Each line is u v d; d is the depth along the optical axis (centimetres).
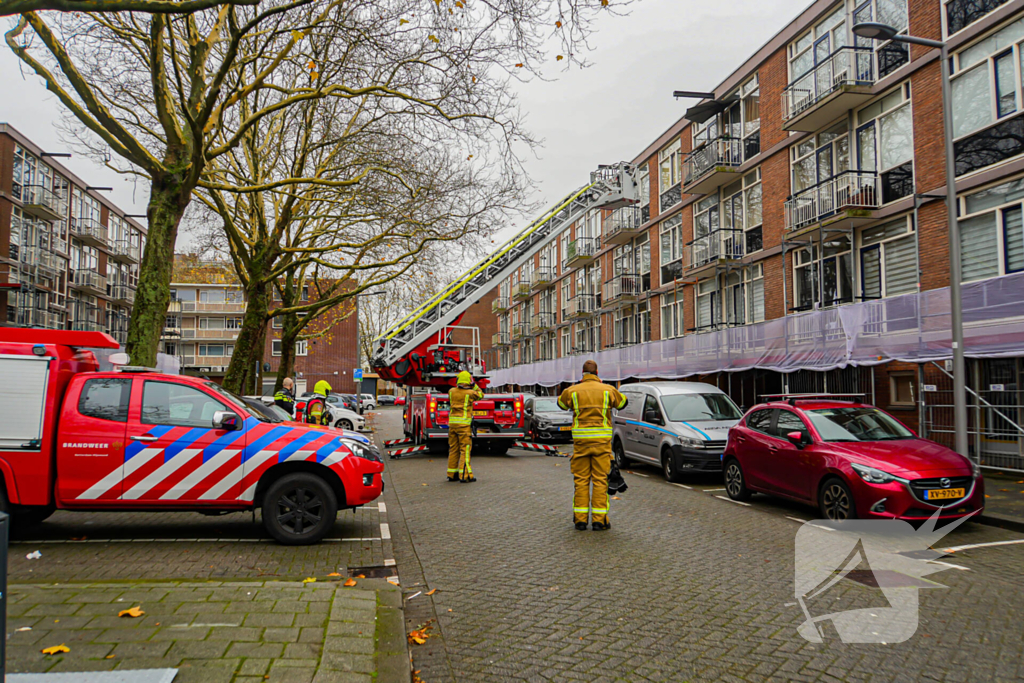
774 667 389
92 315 4359
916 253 1440
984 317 1109
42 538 709
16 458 655
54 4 677
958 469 743
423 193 1800
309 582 517
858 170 1562
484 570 602
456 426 1199
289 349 2531
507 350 5159
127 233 4959
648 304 2817
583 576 581
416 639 431
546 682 371
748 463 970
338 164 1892
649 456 1300
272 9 989
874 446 810
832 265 1719
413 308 2619
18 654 347
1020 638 427
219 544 691
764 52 1998
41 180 3634
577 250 3569
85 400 679
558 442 2061
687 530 776
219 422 681
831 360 1411
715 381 2194
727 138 2156
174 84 1563
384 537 737
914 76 1454
